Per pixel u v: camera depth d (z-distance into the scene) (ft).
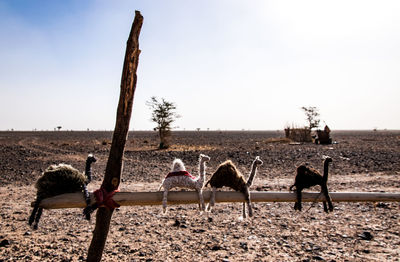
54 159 69.72
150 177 48.37
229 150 90.58
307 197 13.60
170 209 29.37
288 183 41.06
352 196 13.91
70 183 11.80
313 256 17.84
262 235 21.59
